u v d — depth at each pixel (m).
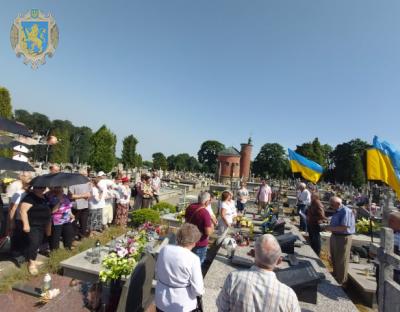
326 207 19.58
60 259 6.18
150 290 4.95
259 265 2.31
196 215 5.36
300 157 13.20
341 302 4.66
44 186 5.59
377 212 15.72
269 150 72.38
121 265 4.38
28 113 89.69
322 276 5.64
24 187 6.16
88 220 8.52
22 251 6.06
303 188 12.52
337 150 66.69
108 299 4.31
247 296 2.18
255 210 16.09
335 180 66.62
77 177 6.24
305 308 4.37
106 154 39.44
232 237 7.69
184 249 3.20
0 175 12.72
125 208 10.20
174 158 96.56
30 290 4.76
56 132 59.00
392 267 3.72
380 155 7.09
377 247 3.94
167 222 11.03
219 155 41.62
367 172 7.25
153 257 5.12
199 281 3.12
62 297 3.86
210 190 28.14
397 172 6.88
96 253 6.13
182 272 3.09
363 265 7.30
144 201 12.44
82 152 86.38
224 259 6.27
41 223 5.67
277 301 2.13
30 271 5.51
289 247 7.08
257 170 73.75
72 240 7.18
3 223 6.79
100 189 8.78
